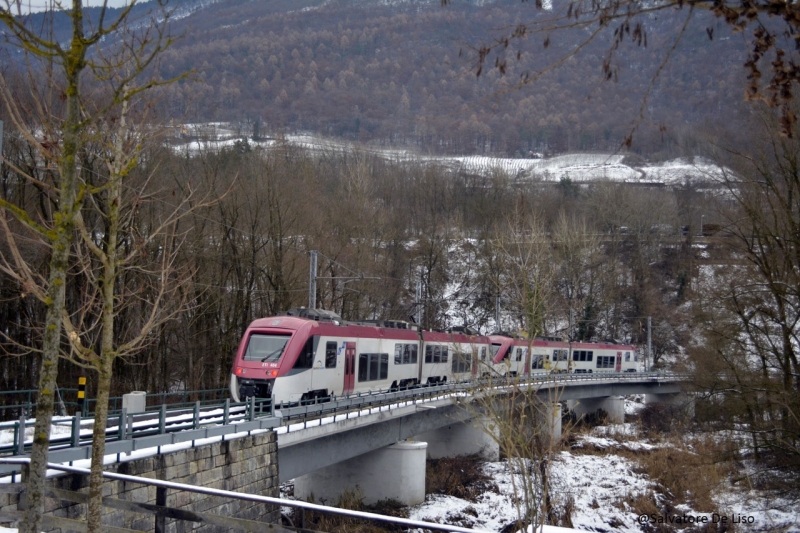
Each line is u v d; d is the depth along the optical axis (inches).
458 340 1721.2
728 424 1194.6
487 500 1396.4
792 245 989.2
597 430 2162.9
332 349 1201.4
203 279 1608.0
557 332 2410.2
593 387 2263.8
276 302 1768.0
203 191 1592.0
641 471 1584.6
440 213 3046.3
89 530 310.7
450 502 1358.3
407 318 2556.6
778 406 1032.8
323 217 2111.2
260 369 1093.1
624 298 3006.9
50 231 271.0
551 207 3021.7
